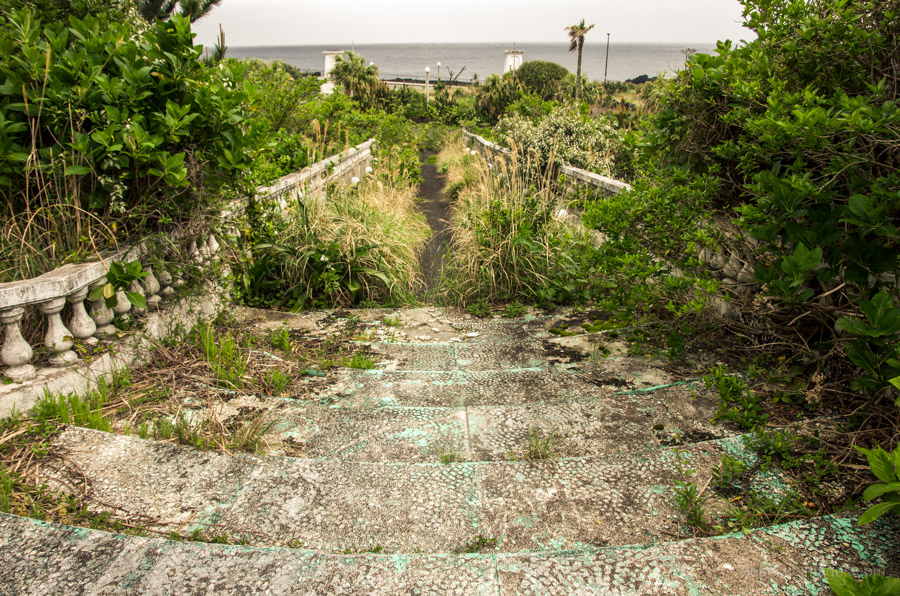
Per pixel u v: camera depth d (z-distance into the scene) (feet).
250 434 10.12
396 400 12.39
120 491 8.20
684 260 13.89
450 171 53.06
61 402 10.02
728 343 14.16
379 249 22.53
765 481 8.60
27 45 12.15
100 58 13.30
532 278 21.75
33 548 6.76
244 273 19.77
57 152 12.42
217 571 6.57
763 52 12.18
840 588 6.09
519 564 6.78
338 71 114.42
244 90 15.33
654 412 11.06
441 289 22.74
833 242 9.89
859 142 9.77
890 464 6.65
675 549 7.00
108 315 12.30
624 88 172.35
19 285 9.89
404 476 8.81
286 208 23.59
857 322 8.87
